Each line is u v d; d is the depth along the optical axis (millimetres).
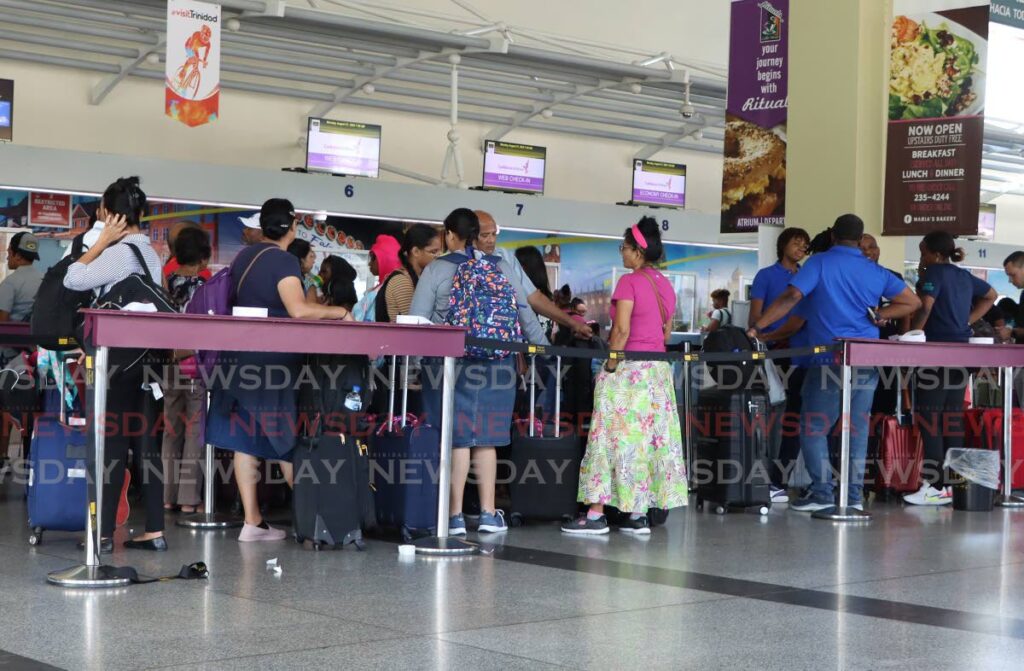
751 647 3830
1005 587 5016
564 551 5859
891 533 6723
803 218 9344
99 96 15508
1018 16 9211
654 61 16500
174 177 12500
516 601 4527
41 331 5492
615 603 4531
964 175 8719
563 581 4988
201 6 11422
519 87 17625
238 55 15320
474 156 18938
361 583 4844
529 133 19422
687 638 3947
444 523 5746
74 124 15516
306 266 7625
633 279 6574
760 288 8250
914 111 8898
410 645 3758
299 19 13500
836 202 9133
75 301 5496
